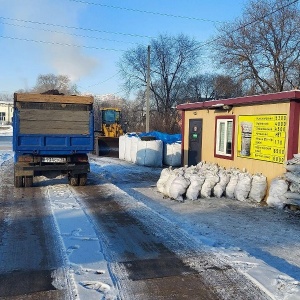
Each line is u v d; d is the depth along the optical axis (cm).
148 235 661
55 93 1270
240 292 435
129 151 2053
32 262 518
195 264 522
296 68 3123
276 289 438
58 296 417
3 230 673
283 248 630
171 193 1006
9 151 2567
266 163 1025
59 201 927
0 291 428
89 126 1152
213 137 1305
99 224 727
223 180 1043
